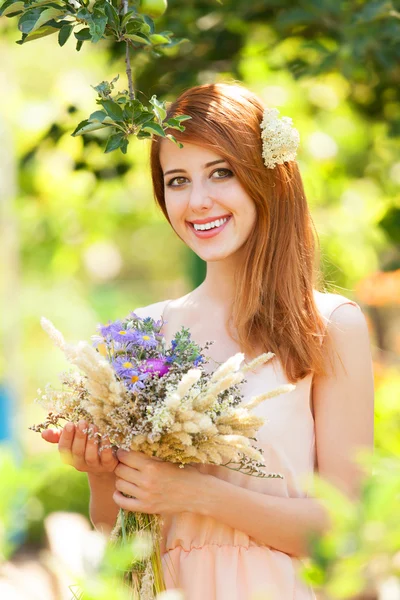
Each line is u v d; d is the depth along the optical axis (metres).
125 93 2.18
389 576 1.34
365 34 3.74
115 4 2.34
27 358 9.60
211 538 2.24
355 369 2.32
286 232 2.42
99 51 4.52
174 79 4.25
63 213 8.11
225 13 4.18
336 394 2.31
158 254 13.58
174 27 4.13
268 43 4.56
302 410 2.30
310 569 1.44
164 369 1.96
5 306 7.05
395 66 3.93
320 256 2.84
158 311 2.64
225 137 2.30
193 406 1.85
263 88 5.39
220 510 2.13
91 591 1.45
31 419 8.64
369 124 5.17
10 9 2.23
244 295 2.38
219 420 1.89
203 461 1.92
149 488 2.09
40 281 10.68
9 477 1.70
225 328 2.46
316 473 2.39
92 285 13.51
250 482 2.26
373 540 1.30
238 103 2.36
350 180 5.91
